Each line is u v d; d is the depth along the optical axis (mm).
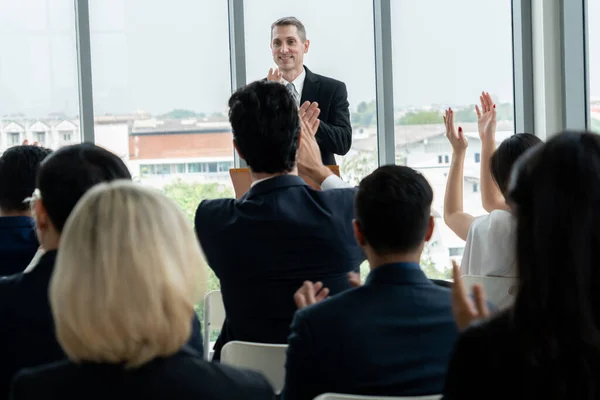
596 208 1159
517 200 1231
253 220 2328
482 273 3176
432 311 1798
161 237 1261
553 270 1165
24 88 5340
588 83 5637
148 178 5570
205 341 3314
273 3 5660
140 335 1208
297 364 1815
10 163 2512
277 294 2367
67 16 5379
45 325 1774
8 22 5293
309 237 2330
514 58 5898
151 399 1215
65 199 1801
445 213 3873
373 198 1850
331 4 5734
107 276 1208
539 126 5762
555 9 5629
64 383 1223
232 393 1261
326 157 4629
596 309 1176
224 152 5664
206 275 1354
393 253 1860
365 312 1788
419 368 1772
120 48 5473
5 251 2471
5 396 1804
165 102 5555
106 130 5480
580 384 1165
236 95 2436
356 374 1767
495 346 1212
